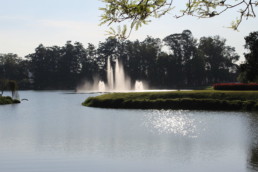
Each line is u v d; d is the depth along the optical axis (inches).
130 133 981.8
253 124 1134.4
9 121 1301.7
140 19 181.3
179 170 591.2
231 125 1117.7
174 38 4958.2
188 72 4800.7
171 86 4810.5
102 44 5526.6
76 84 5295.3
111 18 179.8
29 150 745.6
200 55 4766.2
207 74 4891.7
